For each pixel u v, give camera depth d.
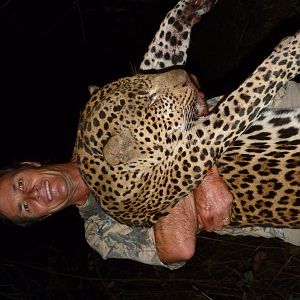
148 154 1.35
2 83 3.87
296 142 1.31
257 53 2.67
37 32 3.88
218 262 2.64
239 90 1.34
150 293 2.74
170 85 1.37
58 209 1.39
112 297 2.78
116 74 3.74
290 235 1.52
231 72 2.83
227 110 1.34
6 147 3.78
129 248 1.50
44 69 3.89
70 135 3.79
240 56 2.78
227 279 2.58
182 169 1.35
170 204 1.38
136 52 3.69
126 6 3.70
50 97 3.87
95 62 3.80
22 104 3.87
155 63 1.54
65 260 3.00
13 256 3.13
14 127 3.83
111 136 1.33
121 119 1.34
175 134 1.37
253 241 2.62
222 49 2.89
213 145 1.34
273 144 1.33
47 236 3.20
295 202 1.34
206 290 2.59
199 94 1.45
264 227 1.50
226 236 2.70
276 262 2.49
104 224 1.53
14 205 1.38
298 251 2.46
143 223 1.41
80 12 3.58
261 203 1.36
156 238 1.38
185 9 1.52
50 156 3.78
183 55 1.54
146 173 1.36
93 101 1.38
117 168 1.34
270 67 1.33
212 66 2.97
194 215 1.38
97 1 3.74
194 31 3.05
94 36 3.82
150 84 1.38
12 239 3.17
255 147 1.34
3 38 3.86
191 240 1.35
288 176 1.33
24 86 3.89
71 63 3.86
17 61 3.90
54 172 1.38
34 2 3.82
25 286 2.97
